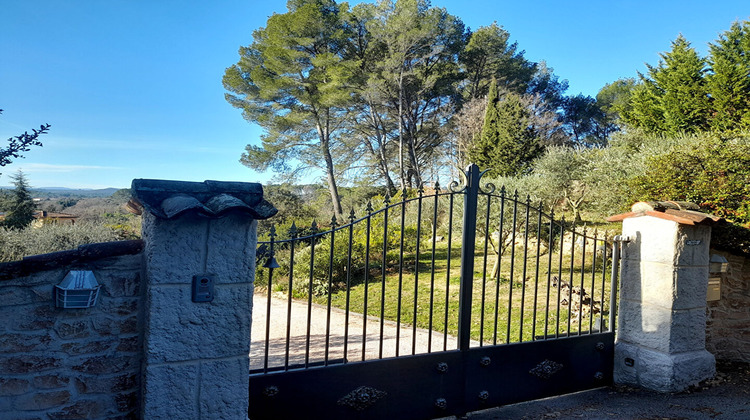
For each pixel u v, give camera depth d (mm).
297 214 21969
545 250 11992
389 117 28688
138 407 2619
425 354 3631
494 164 20141
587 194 12898
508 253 12727
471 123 24531
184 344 2533
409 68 27172
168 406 2502
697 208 4805
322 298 9703
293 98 26562
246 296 2699
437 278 10609
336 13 27188
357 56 27031
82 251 2438
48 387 2412
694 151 7887
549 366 4227
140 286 2621
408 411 3553
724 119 15117
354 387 3346
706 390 4418
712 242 5074
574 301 7457
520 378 4070
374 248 11609
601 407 4059
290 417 3117
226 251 2635
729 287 5273
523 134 20078
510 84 30406
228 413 2666
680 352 4453
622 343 4742
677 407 3998
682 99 16406
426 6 27625
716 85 15453
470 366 3812
